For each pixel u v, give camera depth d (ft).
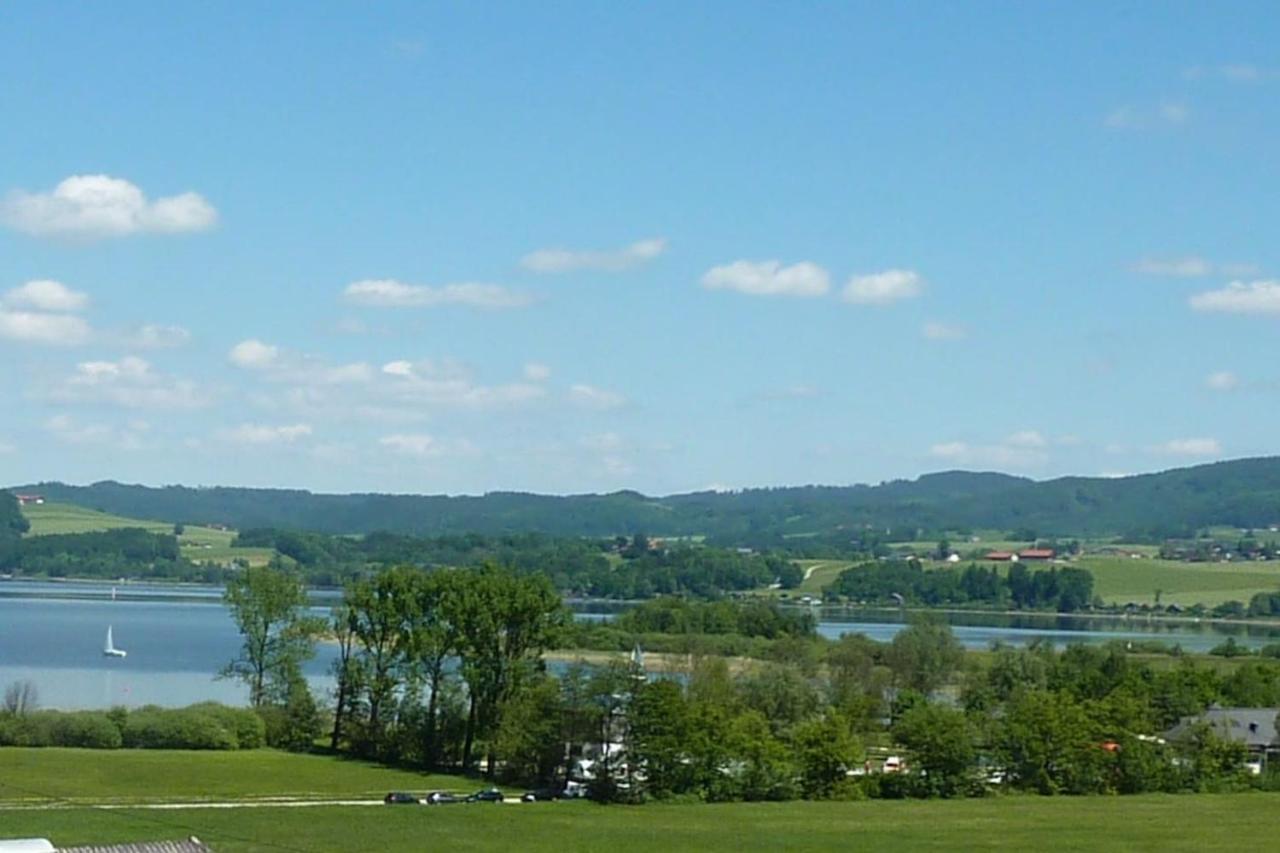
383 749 456.04
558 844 307.99
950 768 410.31
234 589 498.69
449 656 453.99
